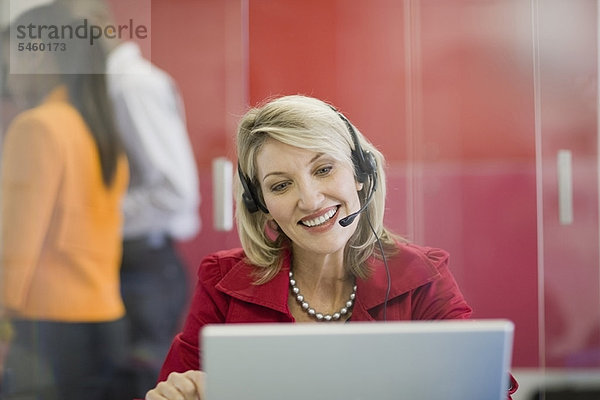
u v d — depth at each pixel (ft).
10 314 11.73
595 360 12.48
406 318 6.13
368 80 12.71
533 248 12.73
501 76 12.78
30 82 11.45
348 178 5.87
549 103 12.73
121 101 11.76
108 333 11.98
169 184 11.96
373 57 12.70
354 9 12.65
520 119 12.80
